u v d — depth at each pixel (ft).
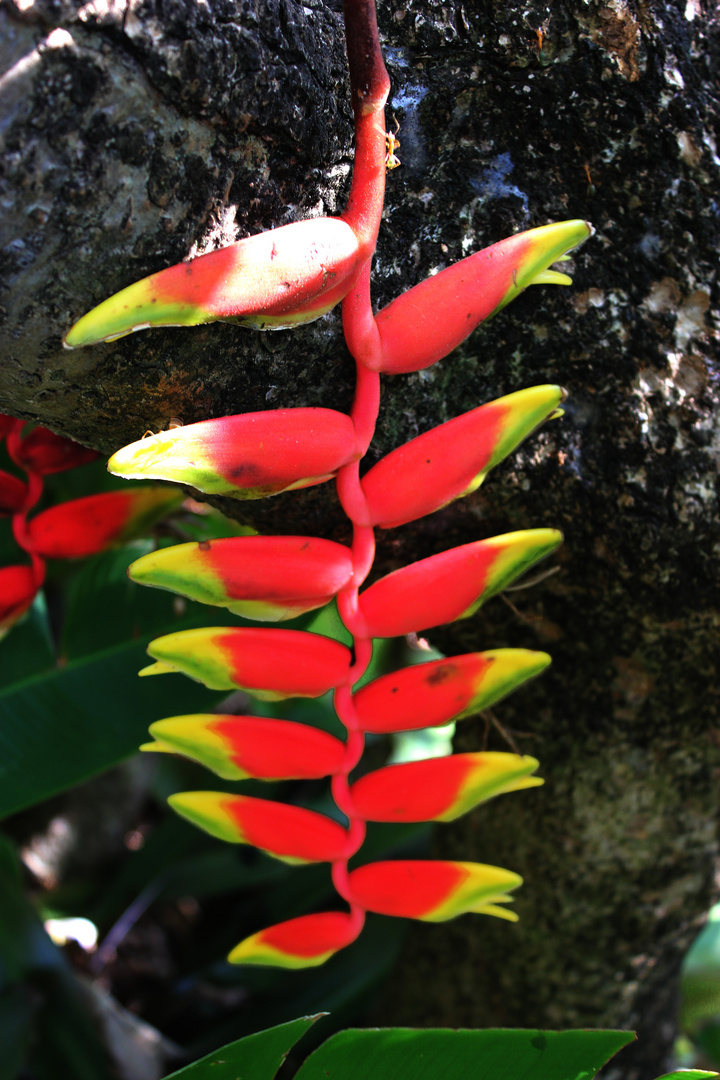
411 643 2.16
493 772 1.75
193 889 3.63
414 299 1.66
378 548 2.02
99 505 1.97
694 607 2.02
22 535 1.98
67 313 1.58
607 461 1.93
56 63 1.46
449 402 1.93
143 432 1.76
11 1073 2.62
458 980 2.73
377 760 3.75
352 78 1.56
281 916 3.36
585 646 2.15
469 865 1.76
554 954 2.52
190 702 2.51
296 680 1.70
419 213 1.82
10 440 1.95
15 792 2.42
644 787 2.27
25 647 2.50
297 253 1.54
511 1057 1.79
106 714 2.48
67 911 3.80
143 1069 3.00
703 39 1.83
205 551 1.64
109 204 1.53
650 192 1.86
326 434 1.64
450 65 1.79
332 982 3.15
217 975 3.41
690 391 1.91
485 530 2.04
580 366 1.91
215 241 1.62
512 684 1.75
